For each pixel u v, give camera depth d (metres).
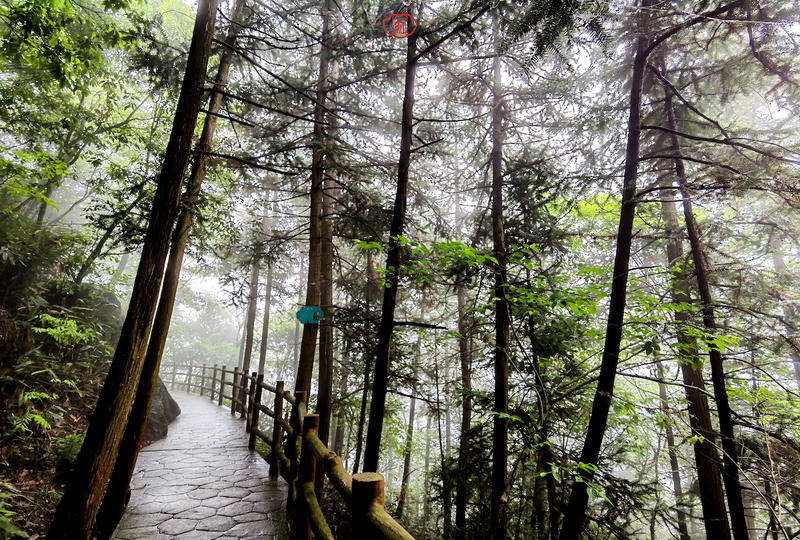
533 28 2.09
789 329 5.12
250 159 6.91
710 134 6.34
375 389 4.37
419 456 15.70
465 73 6.43
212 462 6.06
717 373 5.10
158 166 7.97
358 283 9.76
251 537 3.71
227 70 6.55
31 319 6.55
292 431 4.45
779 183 3.84
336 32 7.29
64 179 15.87
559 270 6.59
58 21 6.23
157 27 6.52
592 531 5.18
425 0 4.98
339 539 4.46
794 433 5.05
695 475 7.34
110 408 3.11
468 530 5.46
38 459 4.69
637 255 8.87
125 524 3.89
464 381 7.64
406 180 4.73
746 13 4.10
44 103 8.21
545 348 5.85
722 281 6.41
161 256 3.57
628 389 8.19
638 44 4.75
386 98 8.05
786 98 4.82
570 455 4.33
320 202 6.96
